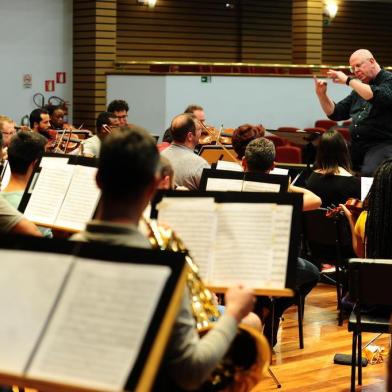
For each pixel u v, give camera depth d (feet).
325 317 22.97
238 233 10.51
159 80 47.29
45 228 16.53
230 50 65.36
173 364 8.08
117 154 8.17
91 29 50.75
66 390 7.23
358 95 29.09
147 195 8.37
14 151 16.20
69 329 7.39
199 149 29.50
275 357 19.33
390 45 74.13
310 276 19.52
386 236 16.24
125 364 7.13
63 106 50.96
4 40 50.42
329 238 22.74
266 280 10.21
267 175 15.89
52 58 51.88
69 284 7.57
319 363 18.89
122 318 7.30
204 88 48.37
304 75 52.26
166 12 62.34
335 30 71.20
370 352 19.06
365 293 15.46
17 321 7.55
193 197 10.90
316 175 24.31
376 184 16.33
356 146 29.35
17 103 51.13
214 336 8.46
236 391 9.41
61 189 15.67
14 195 16.22
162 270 7.38
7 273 7.78
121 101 33.12
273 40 66.95
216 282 10.37
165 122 47.11
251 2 65.67
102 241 8.15
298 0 58.59
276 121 51.52
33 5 51.03
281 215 10.44
